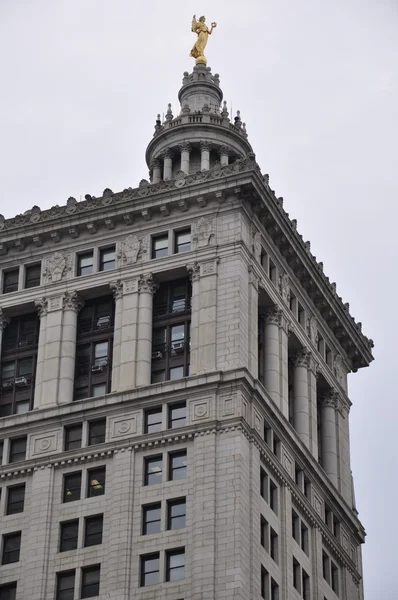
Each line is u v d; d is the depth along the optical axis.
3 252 147.25
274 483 134.75
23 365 142.62
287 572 132.12
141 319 139.12
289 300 147.38
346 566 145.50
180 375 136.50
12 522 133.12
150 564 127.19
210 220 141.75
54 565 129.62
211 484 128.62
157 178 160.00
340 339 156.50
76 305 142.62
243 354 135.00
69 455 134.12
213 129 159.75
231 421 130.88
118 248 143.62
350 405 157.50
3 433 137.12
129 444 132.75
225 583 124.12
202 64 169.38
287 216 146.00
